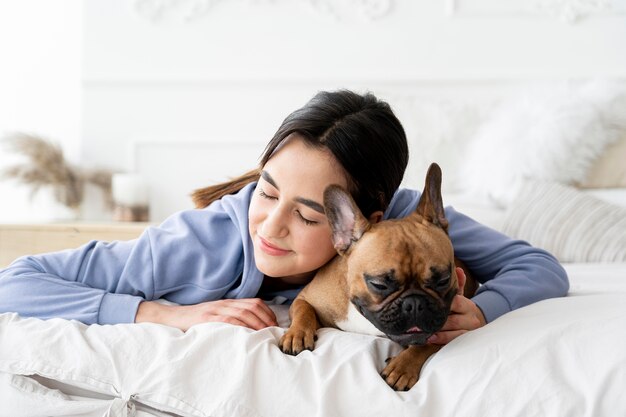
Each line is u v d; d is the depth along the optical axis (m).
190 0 4.47
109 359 1.32
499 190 3.48
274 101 4.49
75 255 1.69
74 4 4.66
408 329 1.33
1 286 1.61
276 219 1.49
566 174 3.44
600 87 3.64
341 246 1.51
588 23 4.27
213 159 4.53
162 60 4.50
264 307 1.60
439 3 4.34
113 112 4.52
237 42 4.48
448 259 1.41
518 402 1.12
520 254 1.79
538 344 1.21
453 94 4.35
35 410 1.32
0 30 4.70
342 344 1.37
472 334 1.32
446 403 1.17
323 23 4.43
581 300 1.47
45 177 4.23
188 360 1.28
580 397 1.11
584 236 2.84
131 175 4.20
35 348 1.36
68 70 4.68
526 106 3.67
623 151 3.45
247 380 1.22
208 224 1.72
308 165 1.48
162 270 1.65
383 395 1.17
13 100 4.70
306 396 1.20
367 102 1.62
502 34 4.32
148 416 1.26
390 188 1.62
